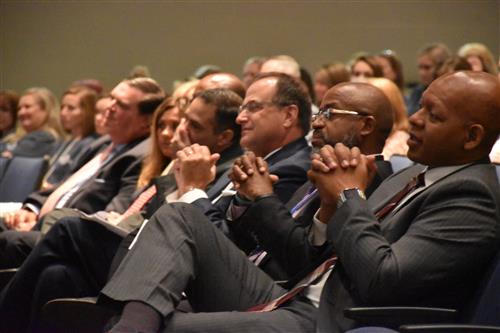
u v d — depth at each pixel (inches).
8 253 314.5
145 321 186.9
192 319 193.0
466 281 191.9
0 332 273.0
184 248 198.4
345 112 248.7
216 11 778.2
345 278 200.4
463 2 728.3
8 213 372.2
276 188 269.0
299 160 275.3
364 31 751.1
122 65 797.2
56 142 558.6
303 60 764.0
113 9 794.8
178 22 783.7
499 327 170.2
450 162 204.7
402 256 187.9
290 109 283.9
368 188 240.1
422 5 737.6
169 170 325.7
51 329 253.9
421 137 205.9
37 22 809.5
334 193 203.9
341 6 754.2
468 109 201.5
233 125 303.9
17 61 820.6
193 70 784.3
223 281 206.1
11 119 629.9
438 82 206.2
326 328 194.5
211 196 286.8
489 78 204.2
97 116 482.6
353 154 206.4
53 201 382.0
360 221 195.3
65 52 805.2
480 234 189.3
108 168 364.2
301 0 761.6
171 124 335.3
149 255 195.3
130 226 292.4
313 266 211.9
